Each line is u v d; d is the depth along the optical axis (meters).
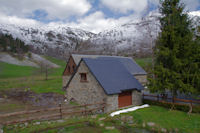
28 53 92.56
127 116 13.31
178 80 13.97
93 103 15.76
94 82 16.95
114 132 10.73
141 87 18.31
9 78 46.44
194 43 14.03
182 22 15.00
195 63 13.45
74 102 20.17
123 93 17.00
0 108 17.52
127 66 31.17
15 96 23.97
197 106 13.70
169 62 15.03
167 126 11.12
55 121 12.79
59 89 29.53
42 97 23.23
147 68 42.72
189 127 10.77
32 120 12.95
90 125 12.05
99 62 18.97
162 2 16.67
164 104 16.09
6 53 83.31
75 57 29.67
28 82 38.84
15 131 10.72
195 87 13.83
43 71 57.00
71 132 10.75
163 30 15.98
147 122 11.95
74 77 20.38
